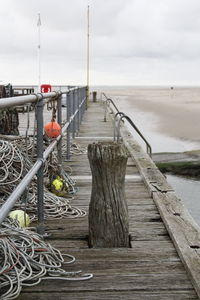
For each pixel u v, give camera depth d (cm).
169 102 6688
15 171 425
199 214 886
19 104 247
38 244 290
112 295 246
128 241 324
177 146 1966
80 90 1245
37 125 331
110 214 317
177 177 1259
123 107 5081
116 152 313
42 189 342
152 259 295
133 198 457
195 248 300
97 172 317
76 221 383
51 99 428
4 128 682
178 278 266
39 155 338
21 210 374
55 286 256
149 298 242
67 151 684
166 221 359
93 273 273
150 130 2562
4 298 234
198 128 2675
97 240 318
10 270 256
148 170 571
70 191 489
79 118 1138
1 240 266
